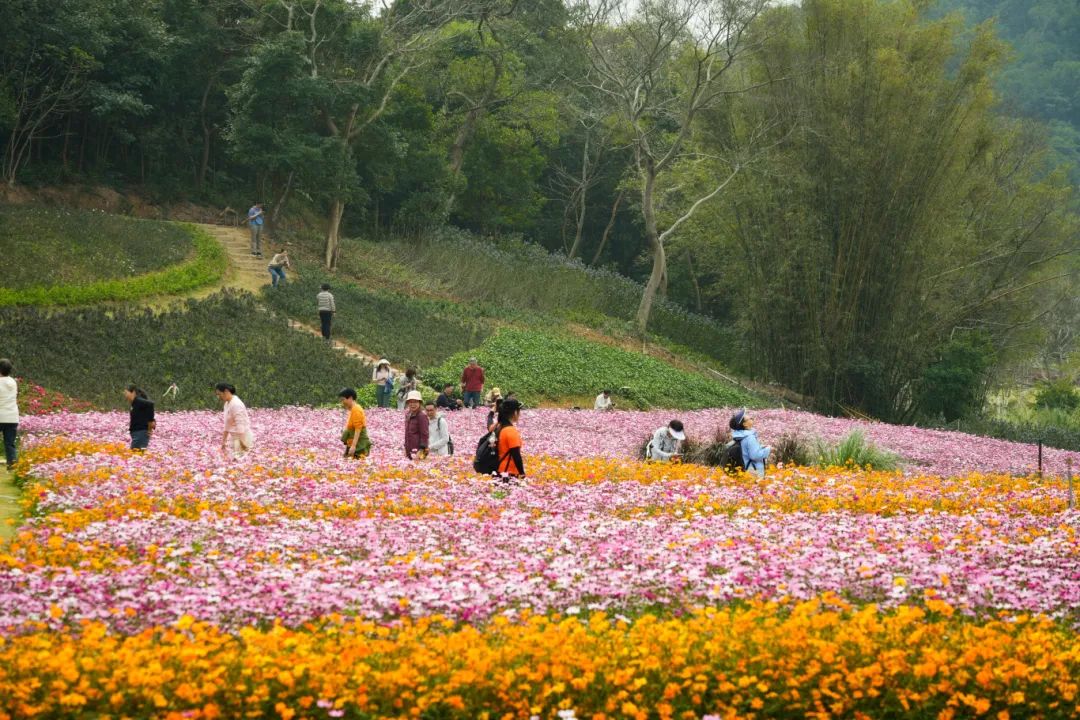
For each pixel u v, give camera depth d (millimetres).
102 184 52156
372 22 50750
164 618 8055
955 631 8094
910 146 44719
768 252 47250
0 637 7086
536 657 7289
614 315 56406
